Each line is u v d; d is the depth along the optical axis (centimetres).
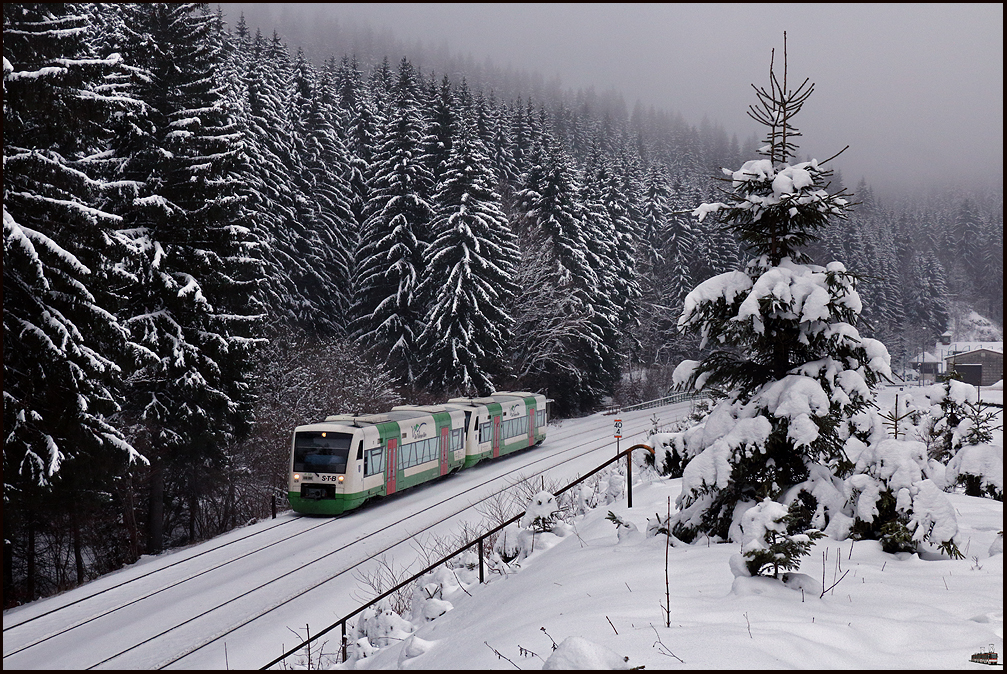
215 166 2139
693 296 852
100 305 1603
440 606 952
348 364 3366
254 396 2306
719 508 852
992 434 1084
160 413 2042
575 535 1131
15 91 1347
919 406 1189
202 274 2116
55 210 1432
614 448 3188
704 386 909
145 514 2348
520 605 720
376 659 800
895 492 744
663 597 604
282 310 3650
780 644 454
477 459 2930
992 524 827
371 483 2200
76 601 1374
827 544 765
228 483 2481
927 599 582
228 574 1543
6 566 1750
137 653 1096
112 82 2008
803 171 806
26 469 1403
